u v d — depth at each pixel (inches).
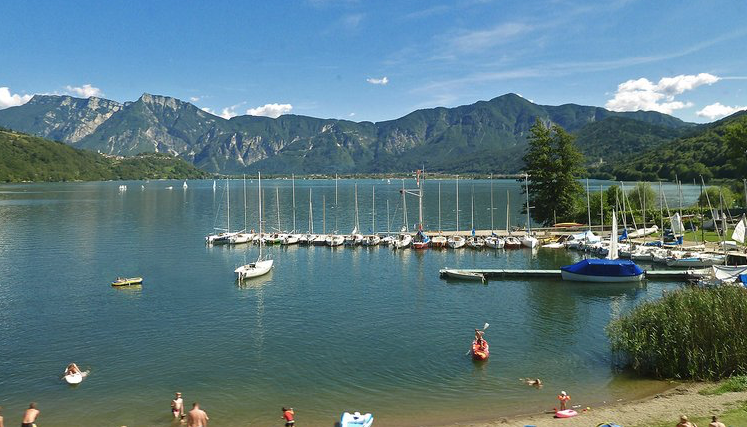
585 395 1507.1
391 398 1531.7
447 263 3705.7
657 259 3457.2
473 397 1525.6
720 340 1517.0
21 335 2127.2
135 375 1723.7
